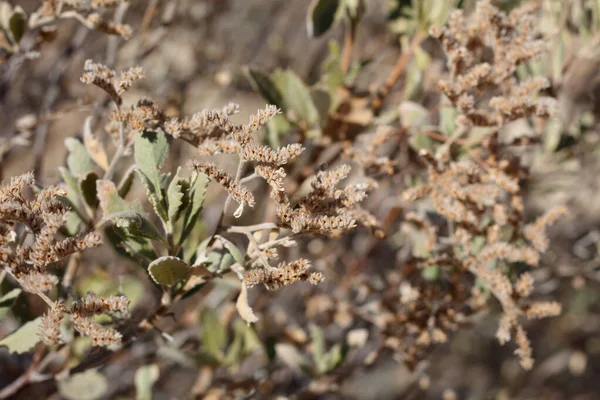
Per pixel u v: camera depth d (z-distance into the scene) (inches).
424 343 33.5
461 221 31.2
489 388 74.7
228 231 27.8
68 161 30.6
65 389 34.8
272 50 57.2
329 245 43.9
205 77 52.6
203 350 35.9
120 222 27.1
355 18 35.7
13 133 43.2
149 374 36.4
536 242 31.1
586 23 35.9
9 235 27.0
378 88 37.2
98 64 27.7
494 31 30.7
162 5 47.1
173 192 27.4
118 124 30.1
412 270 34.8
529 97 30.2
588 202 46.7
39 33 33.9
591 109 38.5
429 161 31.3
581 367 70.9
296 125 34.8
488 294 33.1
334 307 38.8
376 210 40.8
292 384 40.4
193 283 28.4
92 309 26.4
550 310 30.5
